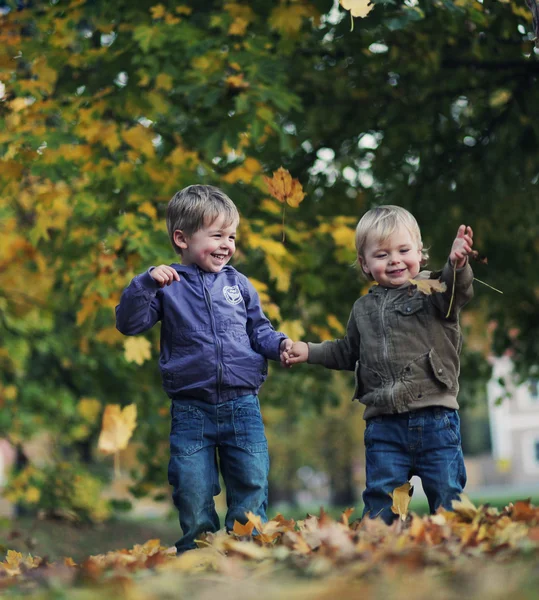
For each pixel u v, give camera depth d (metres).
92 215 8.71
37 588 3.83
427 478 5.19
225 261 5.56
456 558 3.54
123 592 3.44
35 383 14.32
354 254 9.28
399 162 11.95
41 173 8.05
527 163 11.63
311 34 9.74
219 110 8.88
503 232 12.38
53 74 8.64
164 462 14.25
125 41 8.86
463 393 15.30
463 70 11.33
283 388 13.80
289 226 9.69
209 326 5.38
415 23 9.66
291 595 3.11
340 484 40.94
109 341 9.48
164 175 8.36
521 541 3.68
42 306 12.80
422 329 5.27
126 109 8.55
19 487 13.88
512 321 14.27
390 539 3.88
